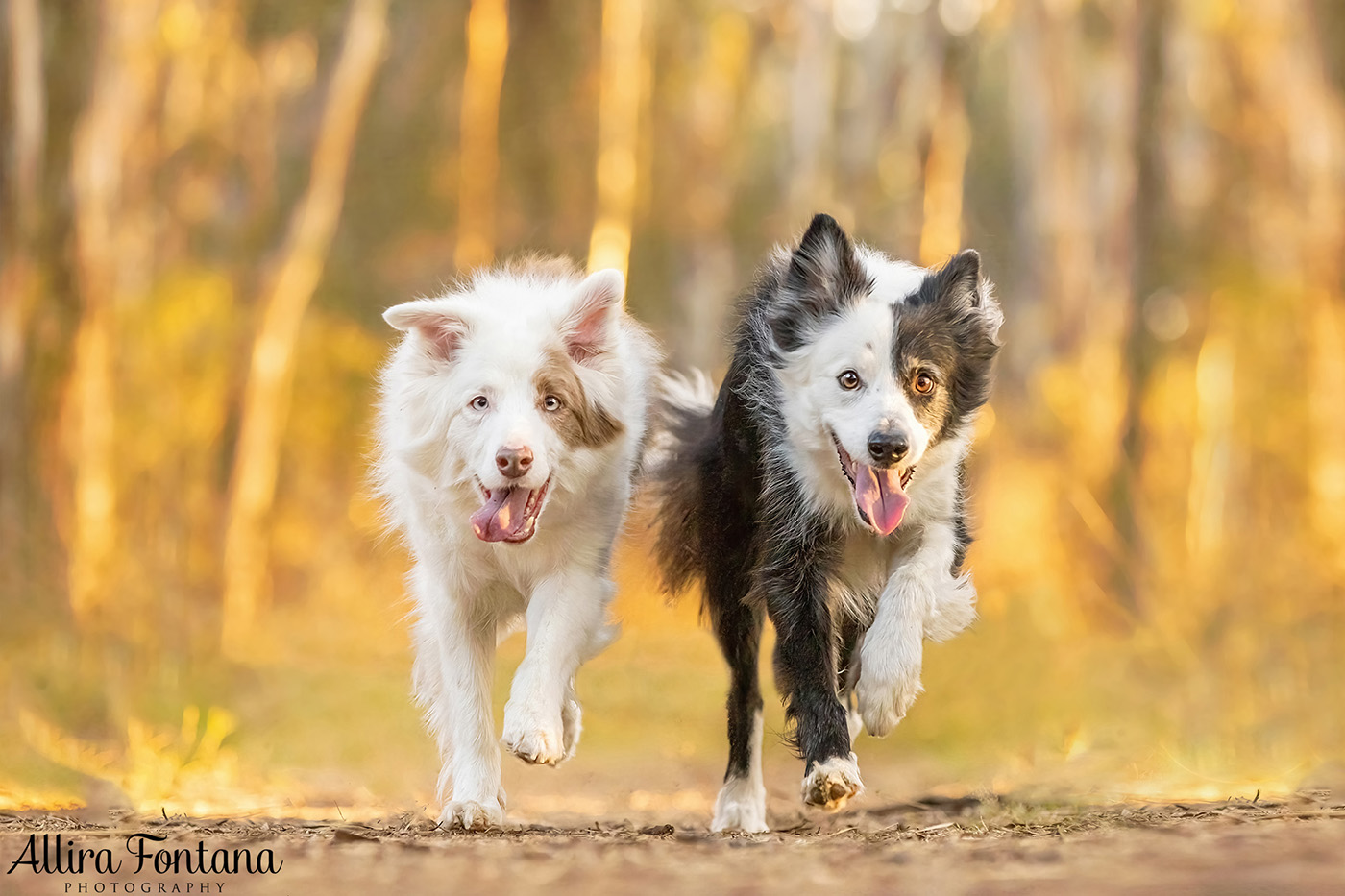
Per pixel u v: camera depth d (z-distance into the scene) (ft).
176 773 30.78
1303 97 77.56
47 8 67.46
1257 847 17.43
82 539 58.34
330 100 79.20
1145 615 57.82
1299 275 74.95
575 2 95.45
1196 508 68.18
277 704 41.83
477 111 87.45
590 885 16.70
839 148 95.04
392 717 41.19
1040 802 25.79
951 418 24.06
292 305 76.23
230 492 72.02
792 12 99.30
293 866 18.42
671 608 29.71
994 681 42.91
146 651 45.91
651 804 31.35
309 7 81.66
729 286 103.14
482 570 24.16
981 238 94.73
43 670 40.60
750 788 26.53
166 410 69.72
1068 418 73.56
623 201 88.79
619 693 47.16
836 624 24.97
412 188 92.32
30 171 62.59
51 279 63.72
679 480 28.32
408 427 23.66
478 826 22.52
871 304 24.12
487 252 88.07
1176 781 28.68
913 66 85.92
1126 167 78.02
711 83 103.14
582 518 23.82
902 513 22.91
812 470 24.40
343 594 71.46
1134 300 75.92
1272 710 38.58
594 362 23.91
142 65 69.41
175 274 75.41
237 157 82.28
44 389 61.46
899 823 25.34
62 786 28.68
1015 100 88.94
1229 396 71.67
